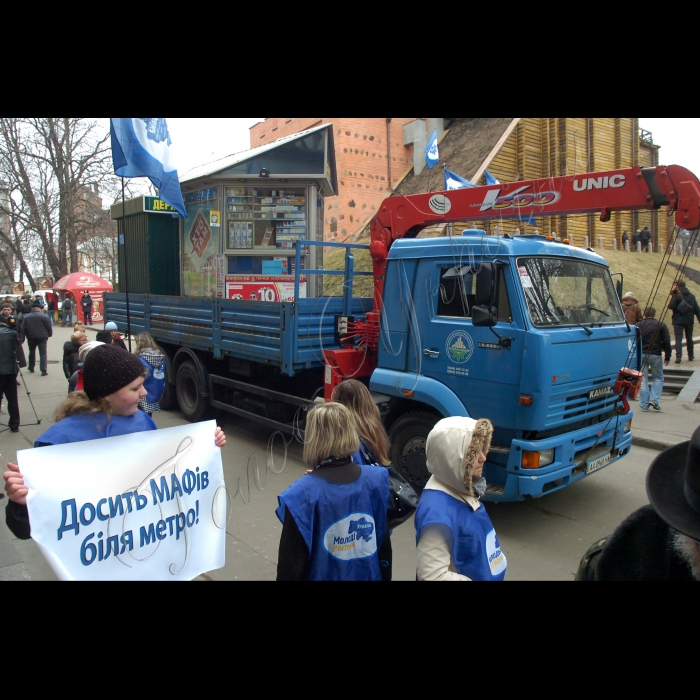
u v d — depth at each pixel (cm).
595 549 154
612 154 2158
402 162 2403
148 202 996
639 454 676
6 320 1225
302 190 886
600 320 486
